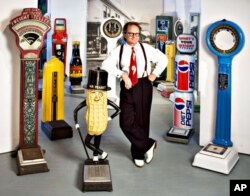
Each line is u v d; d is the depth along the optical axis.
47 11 8.66
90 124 2.83
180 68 4.16
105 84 2.82
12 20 3.01
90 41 9.16
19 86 3.48
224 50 3.36
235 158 3.33
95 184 2.70
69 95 6.70
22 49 3.10
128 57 3.01
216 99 3.62
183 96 4.19
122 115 3.09
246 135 3.52
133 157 3.30
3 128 3.45
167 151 3.70
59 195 2.64
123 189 2.77
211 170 3.16
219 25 3.34
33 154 3.14
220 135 3.53
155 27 9.17
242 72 3.41
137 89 3.04
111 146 3.84
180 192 2.73
